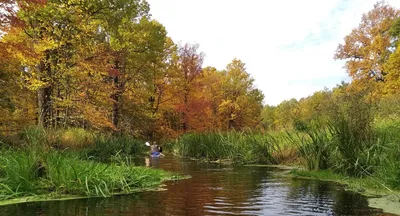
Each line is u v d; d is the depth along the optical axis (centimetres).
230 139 1568
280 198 609
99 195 642
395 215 478
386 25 3722
